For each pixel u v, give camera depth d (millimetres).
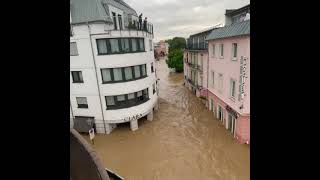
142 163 15203
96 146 17719
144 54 20484
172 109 25859
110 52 17922
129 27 18766
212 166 14297
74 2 17562
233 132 17750
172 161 15180
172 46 96188
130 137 18969
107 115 19109
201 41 26625
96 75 18188
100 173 3182
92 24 17047
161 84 42500
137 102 20172
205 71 25094
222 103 19781
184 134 18984
